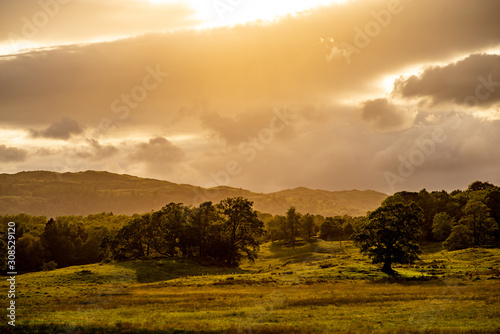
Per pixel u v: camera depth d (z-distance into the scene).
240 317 42.62
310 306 48.34
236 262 125.12
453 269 80.88
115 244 119.69
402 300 50.94
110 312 45.78
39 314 44.38
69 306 49.75
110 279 87.81
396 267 89.06
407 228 82.81
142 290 67.19
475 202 124.12
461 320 39.50
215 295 57.78
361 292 58.16
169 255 124.50
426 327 36.75
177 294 59.81
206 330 36.72
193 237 121.12
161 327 37.72
